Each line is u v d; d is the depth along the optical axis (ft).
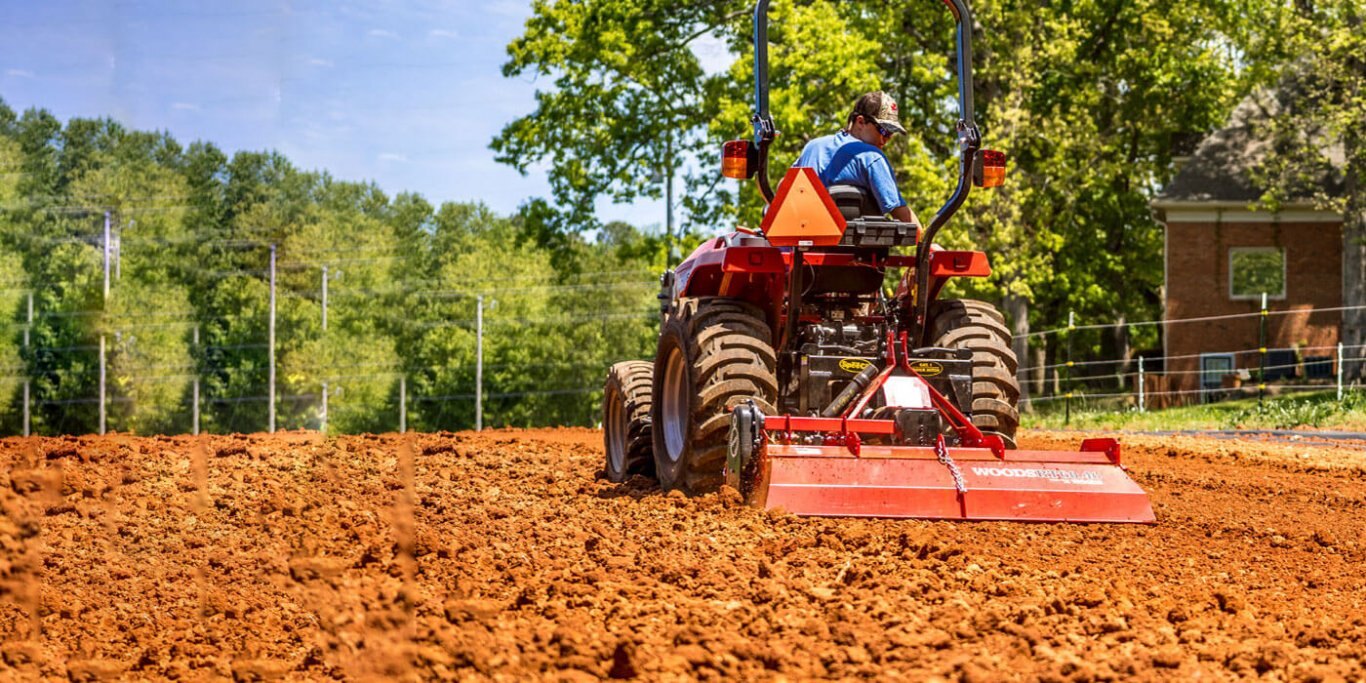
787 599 14.34
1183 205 97.45
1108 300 112.98
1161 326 130.82
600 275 184.44
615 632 12.83
